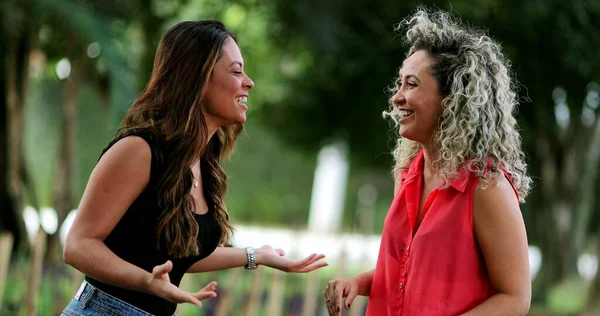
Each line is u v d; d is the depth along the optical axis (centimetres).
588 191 1784
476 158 370
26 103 1245
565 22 1286
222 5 1517
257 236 2555
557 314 1579
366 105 1742
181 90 378
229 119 389
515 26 1295
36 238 704
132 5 1383
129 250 372
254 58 1822
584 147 1742
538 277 1784
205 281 947
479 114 371
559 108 1559
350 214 4328
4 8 1086
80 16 1103
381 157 1984
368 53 1449
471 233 370
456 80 372
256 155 4216
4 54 1201
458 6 1283
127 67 1123
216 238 406
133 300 371
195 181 400
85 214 358
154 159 367
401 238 390
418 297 374
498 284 367
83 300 376
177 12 1527
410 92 384
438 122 382
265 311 905
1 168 1210
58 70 1374
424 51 384
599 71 1330
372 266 1123
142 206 370
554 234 1773
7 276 872
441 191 377
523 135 1559
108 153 365
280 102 1998
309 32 1388
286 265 446
